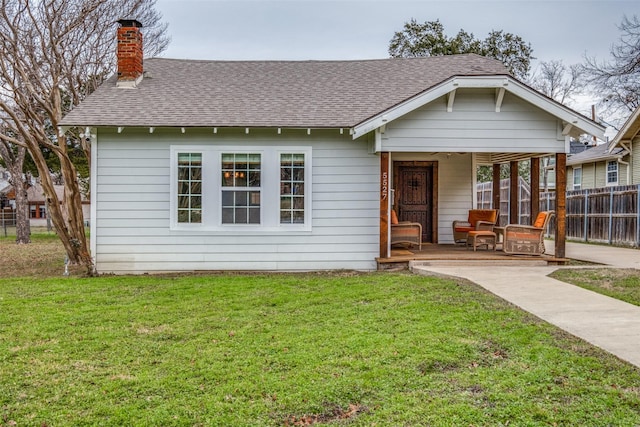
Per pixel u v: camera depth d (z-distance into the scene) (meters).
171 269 10.81
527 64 26.73
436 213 14.06
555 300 7.15
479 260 10.54
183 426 3.55
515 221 14.17
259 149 10.89
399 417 3.62
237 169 10.90
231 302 7.39
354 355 4.89
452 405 3.78
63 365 4.76
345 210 10.98
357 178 10.95
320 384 4.20
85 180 27.91
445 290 7.85
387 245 10.71
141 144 10.72
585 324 5.88
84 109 10.72
